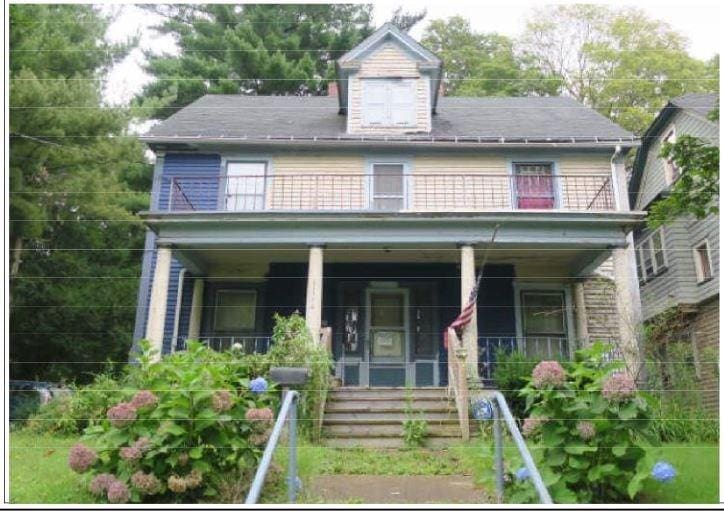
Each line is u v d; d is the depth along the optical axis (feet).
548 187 44.83
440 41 91.20
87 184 47.67
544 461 14.75
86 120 42.01
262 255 42.83
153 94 68.74
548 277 45.52
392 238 37.17
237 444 15.96
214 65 70.13
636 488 13.89
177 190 44.57
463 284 36.19
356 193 44.37
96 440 16.81
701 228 46.47
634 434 15.06
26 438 28.63
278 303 44.70
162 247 37.35
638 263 55.93
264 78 69.26
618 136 45.14
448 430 27.22
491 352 43.45
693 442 26.48
